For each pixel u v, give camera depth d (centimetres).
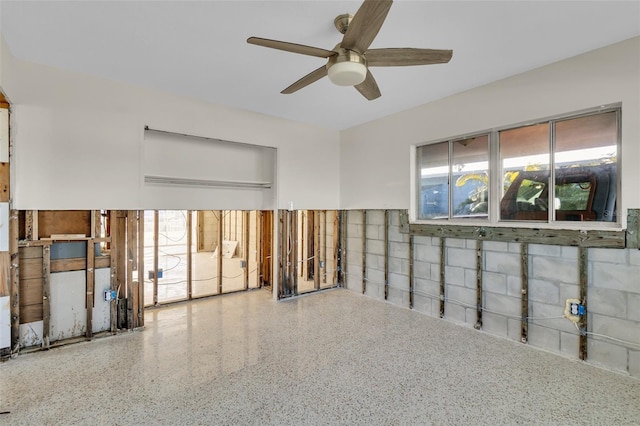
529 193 319
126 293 345
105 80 326
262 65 298
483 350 302
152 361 277
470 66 299
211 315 403
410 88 353
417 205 429
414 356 289
